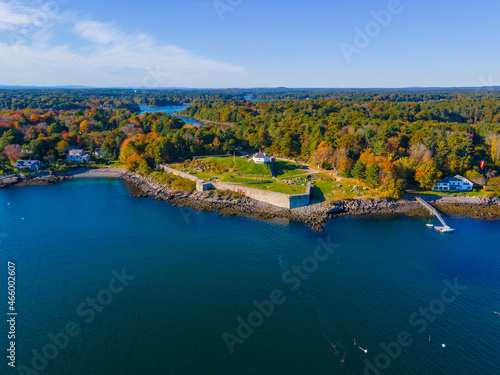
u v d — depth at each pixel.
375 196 131.25
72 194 146.75
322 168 169.62
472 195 135.25
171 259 88.19
